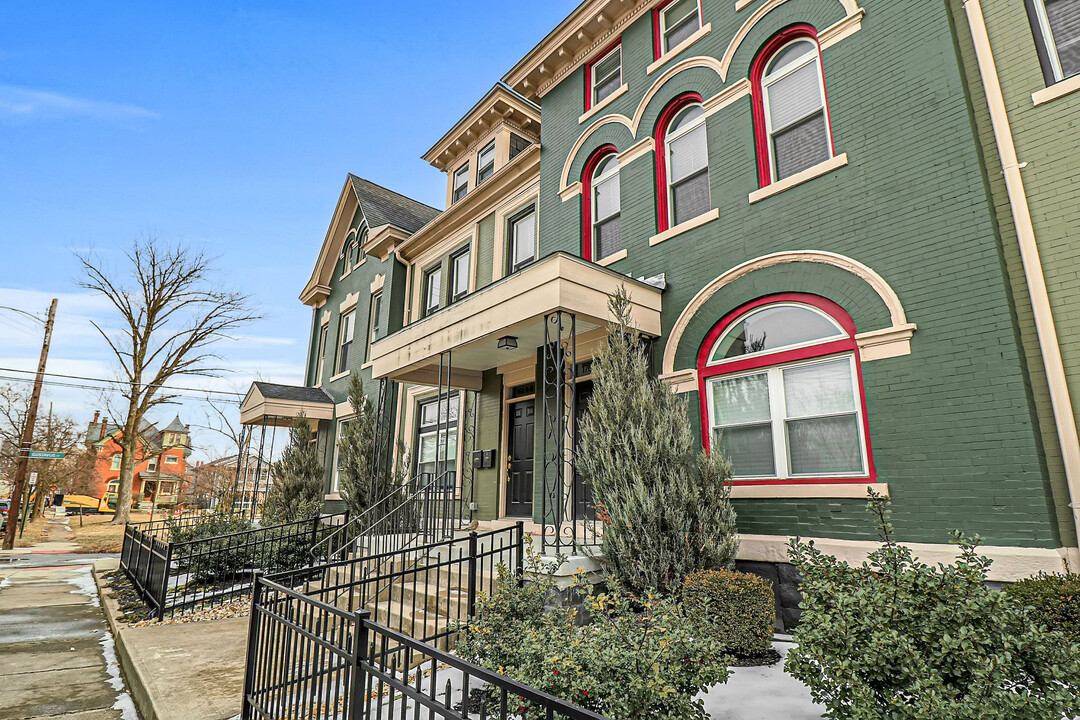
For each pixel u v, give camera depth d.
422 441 13.48
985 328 5.47
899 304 6.02
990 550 5.11
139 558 10.38
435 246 14.62
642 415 6.40
